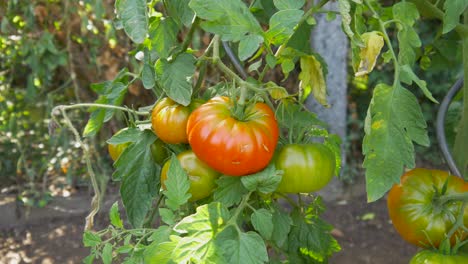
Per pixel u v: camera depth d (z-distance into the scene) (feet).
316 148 1.71
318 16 7.09
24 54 6.94
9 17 7.08
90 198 7.84
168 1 1.75
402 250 6.56
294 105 1.89
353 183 8.43
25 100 7.69
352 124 9.44
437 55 2.86
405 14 1.68
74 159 7.79
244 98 1.62
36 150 8.21
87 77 7.46
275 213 1.79
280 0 1.56
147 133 1.87
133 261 1.63
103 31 7.15
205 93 1.94
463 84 2.11
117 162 1.83
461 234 1.87
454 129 2.59
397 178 1.53
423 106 9.47
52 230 6.98
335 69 7.27
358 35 1.54
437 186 1.93
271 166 1.62
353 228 7.12
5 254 6.50
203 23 1.47
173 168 1.58
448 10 1.66
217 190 1.63
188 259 1.41
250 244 1.47
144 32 1.53
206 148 1.56
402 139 1.54
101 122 2.07
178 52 1.74
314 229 2.16
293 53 1.88
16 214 7.28
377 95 1.53
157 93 1.95
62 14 7.02
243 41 1.47
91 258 1.73
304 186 1.69
